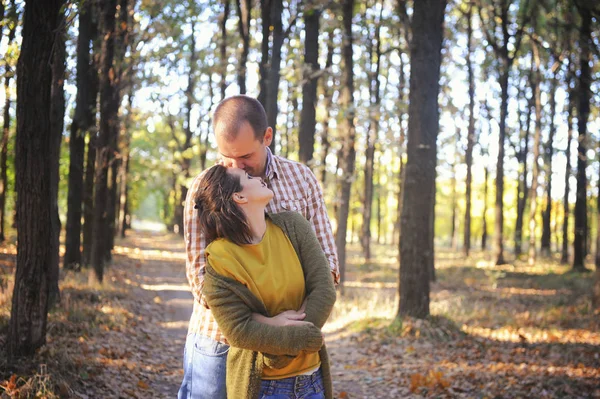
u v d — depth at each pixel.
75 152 13.04
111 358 6.50
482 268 22.77
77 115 12.19
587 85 14.50
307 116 13.54
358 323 9.85
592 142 18.20
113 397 5.24
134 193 42.62
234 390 2.35
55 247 8.54
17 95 5.23
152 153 29.42
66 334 6.94
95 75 12.23
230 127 2.44
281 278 2.31
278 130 24.05
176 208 37.28
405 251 9.55
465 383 6.28
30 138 5.23
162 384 6.18
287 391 2.35
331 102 16.27
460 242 63.97
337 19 14.76
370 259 27.53
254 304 2.26
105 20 10.62
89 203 14.18
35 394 4.60
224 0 17.03
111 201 17.30
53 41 5.24
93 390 5.29
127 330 8.26
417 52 9.62
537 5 15.28
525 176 29.06
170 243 31.61
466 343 8.58
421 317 9.39
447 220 56.56
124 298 10.88
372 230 57.44
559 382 6.12
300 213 2.52
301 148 13.57
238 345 2.23
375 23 18.45
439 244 53.69
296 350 2.21
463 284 17.78
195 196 2.45
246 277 2.25
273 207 2.64
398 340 8.67
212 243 2.32
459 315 11.37
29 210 5.30
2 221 18.73
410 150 9.63
